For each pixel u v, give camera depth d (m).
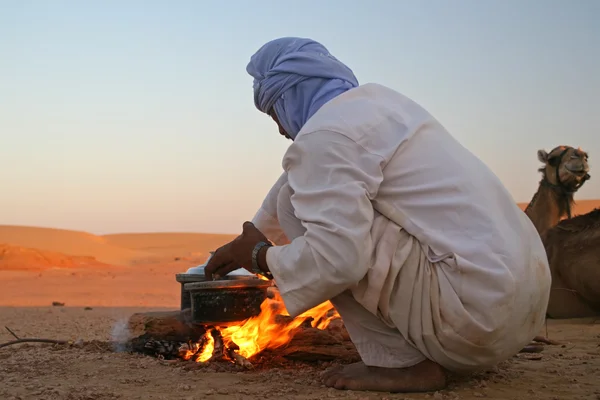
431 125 3.33
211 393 3.29
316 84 3.53
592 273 8.17
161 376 3.79
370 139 3.17
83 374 3.86
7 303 15.44
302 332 4.30
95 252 53.56
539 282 3.17
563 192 11.70
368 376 3.32
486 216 3.09
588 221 8.74
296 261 3.11
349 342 4.41
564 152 11.61
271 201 4.27
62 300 16.50
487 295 3.01
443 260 3.09
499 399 3.17
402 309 3.19
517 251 3.07
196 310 4.02
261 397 3.19
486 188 3.19
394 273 3.14
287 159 3.28
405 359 3.30
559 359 4.53
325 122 3.21
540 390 3.40
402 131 3.23
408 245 3.16
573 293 8.55
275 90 3.56
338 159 3.12
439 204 3.12
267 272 3.42
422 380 3.25
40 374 3.88
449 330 3.10
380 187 3.19
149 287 21.38
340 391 3.29
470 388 3.38
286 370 3.96
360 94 3.36
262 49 3.74
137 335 4.78
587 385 3.54
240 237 3.53
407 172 3.18
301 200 3.17
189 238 79.19
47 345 5.24
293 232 3.59
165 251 61.09
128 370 3.98
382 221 3.18
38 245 54.91
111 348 4.87
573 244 8.57
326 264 3.03
